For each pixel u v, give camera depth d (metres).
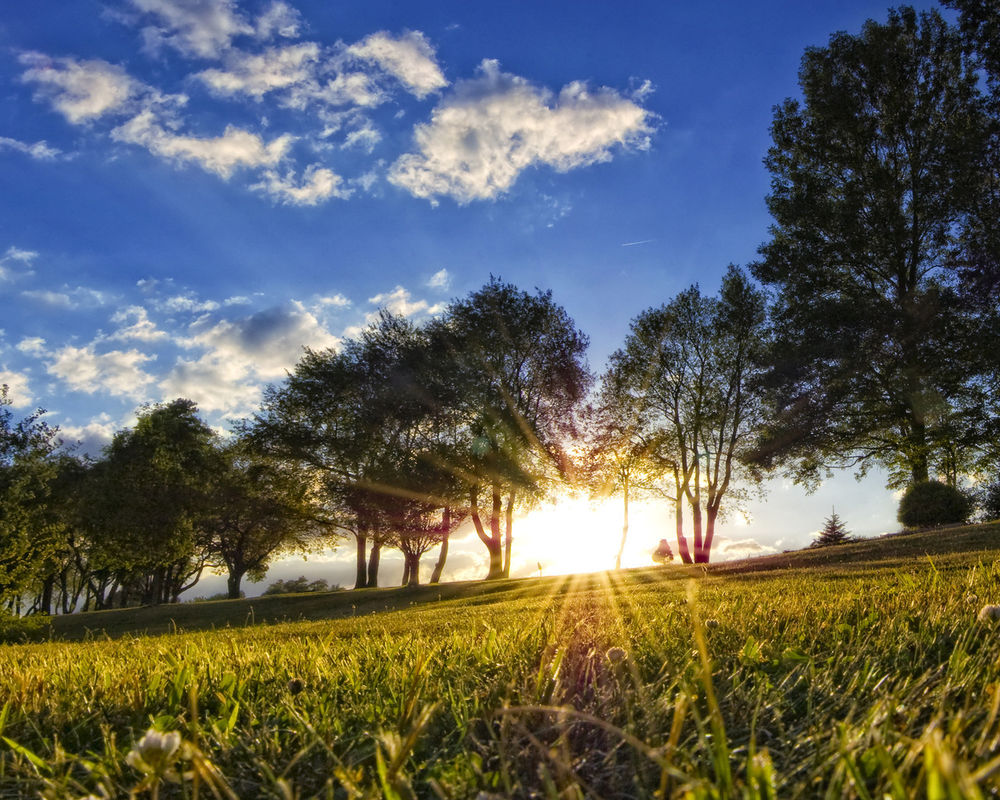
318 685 2.71
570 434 38.19
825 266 31.45
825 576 10.97
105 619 26.97
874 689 1.79
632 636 3.23
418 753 1.75
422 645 3.86
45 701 2.61
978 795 0.75
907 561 12.22
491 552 38.44
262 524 41.47
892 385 28.94
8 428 28.53
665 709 1.74
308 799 1.47
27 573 24.53
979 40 29.25
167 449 45.75
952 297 27.50
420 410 36.53
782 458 30.56
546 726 1.71
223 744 1.84
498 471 35.72
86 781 1.66
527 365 39.25
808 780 1.21
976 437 27.77
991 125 28.31
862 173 31.08
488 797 1.19
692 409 36.66
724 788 1.08
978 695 1.67
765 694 1.92
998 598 3.87
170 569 57.00
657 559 27.61
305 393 37.81
